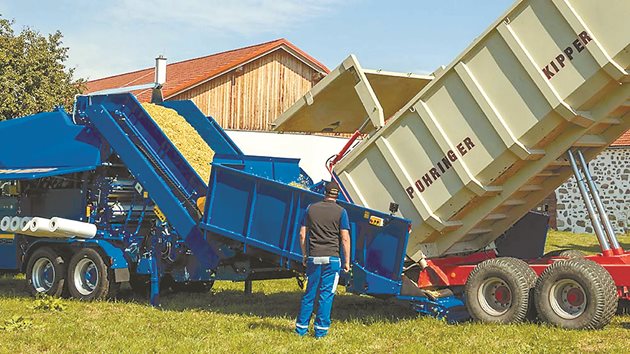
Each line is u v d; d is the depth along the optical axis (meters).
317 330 8.51
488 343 8.12
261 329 9.01
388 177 10.02
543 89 8.77
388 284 9.23
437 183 9.66
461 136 9.42
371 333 8.79
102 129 11.40
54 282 11.55
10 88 20.52
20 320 9.26
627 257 9.33
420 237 9.96
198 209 10.59
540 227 11.69
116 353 7.71
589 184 9.62
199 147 11.87
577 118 8.89
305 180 11.91
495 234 11.00
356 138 10.45
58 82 21.41
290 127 11.52
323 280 8.48
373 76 10.69
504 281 9.19
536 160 9.52
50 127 12.07
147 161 11.01
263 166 11.27
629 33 8.20
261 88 27.39
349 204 9.45
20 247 12.20
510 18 8.95
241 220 10.02
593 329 8.58
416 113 9.70
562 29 8.62
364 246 9.38
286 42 27.64
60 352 7.80
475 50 9.23
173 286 12.63
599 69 8.44
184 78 28.19
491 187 9.55
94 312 10.31
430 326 9.16
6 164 12.34
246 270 10.38
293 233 9.57
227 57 29.56
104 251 11.20
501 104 9.10
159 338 8.43
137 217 11.34
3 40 20.55
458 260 10.49
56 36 21.86
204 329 8.97
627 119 9.90
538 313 8.96
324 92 10.70
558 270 8.82
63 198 11.92
